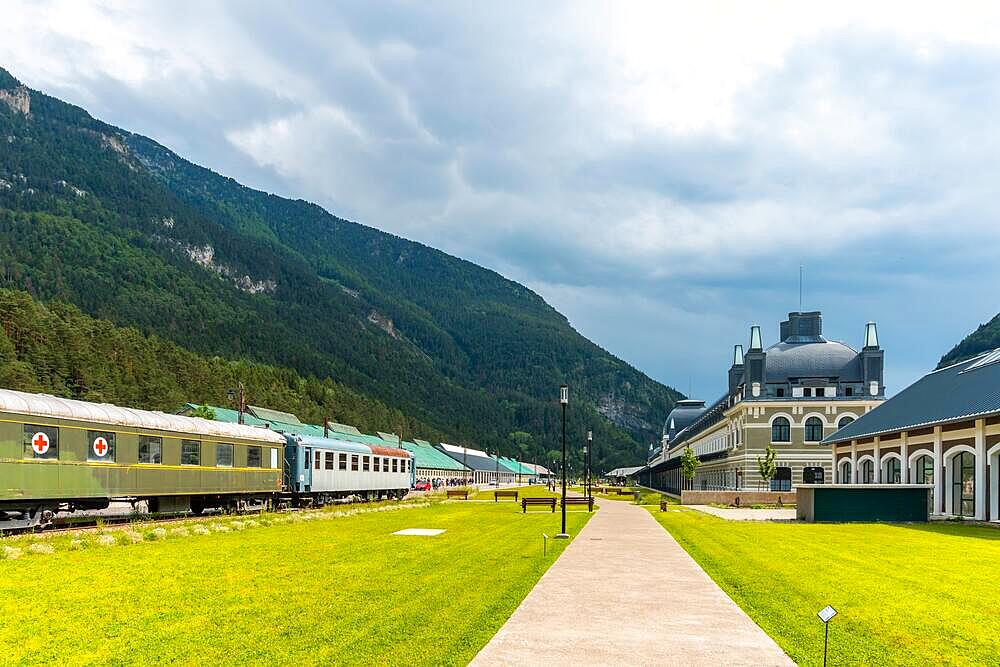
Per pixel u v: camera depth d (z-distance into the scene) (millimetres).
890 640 12430
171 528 28094
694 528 34125
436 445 176375
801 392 76062
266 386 143125
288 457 45125
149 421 31172
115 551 22562
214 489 35938
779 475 74062
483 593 16047
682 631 12633
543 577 18250
